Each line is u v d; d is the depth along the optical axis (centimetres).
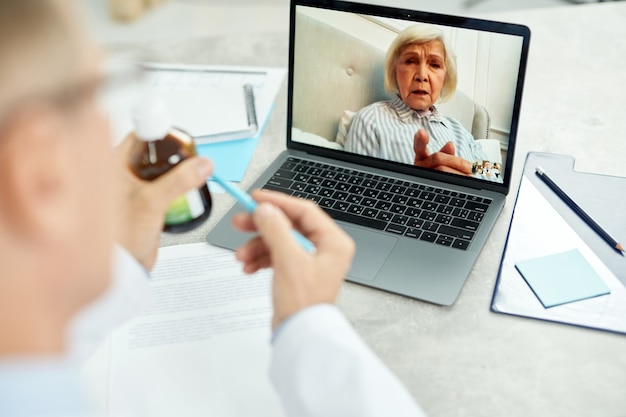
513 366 81
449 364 82
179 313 88
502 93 98
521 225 99
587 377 80
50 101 35
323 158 112
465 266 93
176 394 77
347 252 72
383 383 62
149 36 275
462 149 103
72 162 38
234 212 103
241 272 93
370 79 105
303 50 108
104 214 42
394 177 107
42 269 38
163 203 77
